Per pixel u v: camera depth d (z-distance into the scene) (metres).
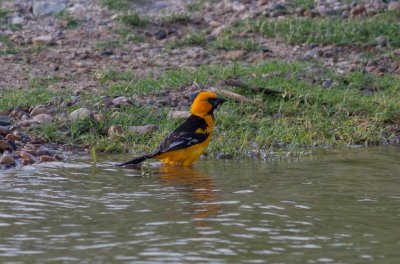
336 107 15.91
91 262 7.99
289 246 8.48
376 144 14.65
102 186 11.12
